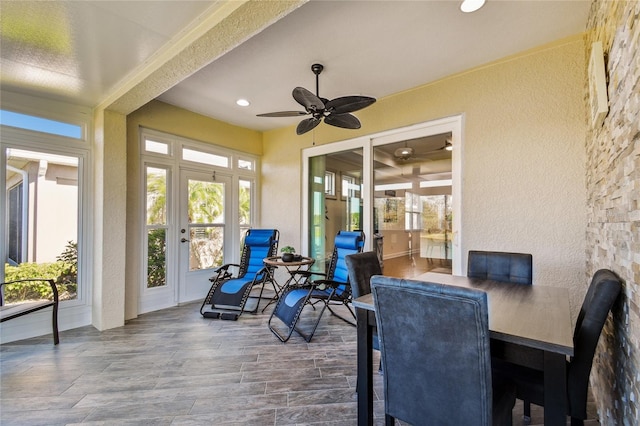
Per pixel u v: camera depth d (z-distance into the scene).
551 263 2.60
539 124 2.66
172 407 1.84
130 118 3.59
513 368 1.47
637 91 1.13
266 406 1.86
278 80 3.24
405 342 1.17
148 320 3.47
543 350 1.09
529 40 2.53
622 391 1.32
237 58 2.79
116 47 2.28
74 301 3.24
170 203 4.07
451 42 2.54
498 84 2.87
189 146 4.28
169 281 4.04
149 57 2.43
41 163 3.10
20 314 2.48
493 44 2.58
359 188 4.03
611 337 1.50
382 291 1.17
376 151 3.94
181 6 1.85
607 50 1.61
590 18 2.15
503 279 2.26
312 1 2.03
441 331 1.07
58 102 3.20
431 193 3.91
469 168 3.04
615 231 1.48
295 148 4.78
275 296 4.39
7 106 2.91
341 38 2.46
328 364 2.40
